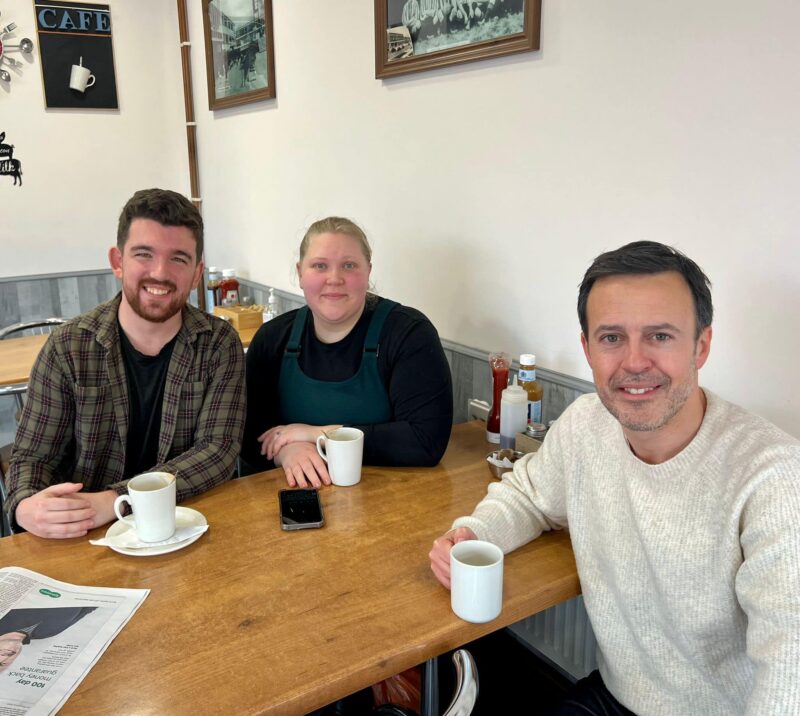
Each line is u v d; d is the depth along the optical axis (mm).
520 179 1688
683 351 881
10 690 802
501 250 1778
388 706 1109
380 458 1490
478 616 939
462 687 690
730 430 912
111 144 3502
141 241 1341
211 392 1482
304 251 1587
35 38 3223
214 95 3145
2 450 2139
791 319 1200
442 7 1809
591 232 1531
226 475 1406
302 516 1238
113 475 1461
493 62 1707
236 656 867
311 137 2521
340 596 1000
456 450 1623
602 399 939
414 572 1067
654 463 981
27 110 3273
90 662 851
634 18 1371
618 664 1056
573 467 1104
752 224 1234
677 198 1349
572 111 1528
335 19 2266
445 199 1942
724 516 869
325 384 1596
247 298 3008
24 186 3338
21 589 1012
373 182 2230
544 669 1851
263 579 1045
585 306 948
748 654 801
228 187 3246
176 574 1061
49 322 2645
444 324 2021
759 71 1185
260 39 2705
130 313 1416
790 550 776
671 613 946
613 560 1011
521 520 1176
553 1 1530
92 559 1106
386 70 2033
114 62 3422
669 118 1338
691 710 979
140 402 1463
